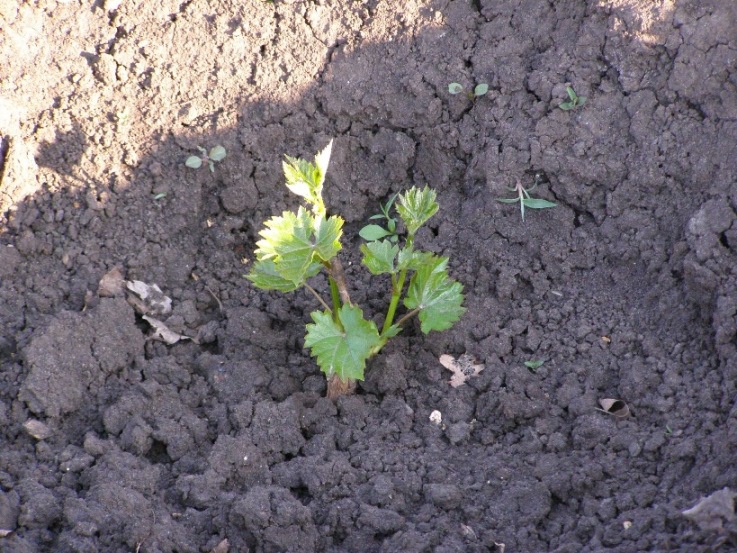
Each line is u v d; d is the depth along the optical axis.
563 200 1.46
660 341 1.39
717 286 1.37
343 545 1.32
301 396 1.40
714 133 1.41
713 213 1.38
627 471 1.33
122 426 1.37
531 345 1.41
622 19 1.45
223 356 1.42
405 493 1.34
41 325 1.41
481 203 1.47
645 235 1.42
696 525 1.26
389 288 1.46
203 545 1.31
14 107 1.48
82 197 1.48
